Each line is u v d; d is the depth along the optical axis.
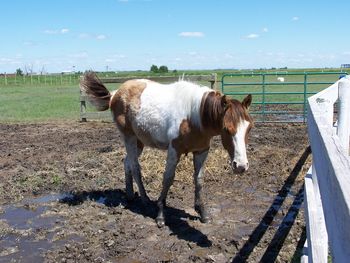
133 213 5.60
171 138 4.96
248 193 6.23
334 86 4.54
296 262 3.93
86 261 4.25
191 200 6.00
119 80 12.84
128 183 6.00
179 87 4.96
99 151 9.12
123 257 4.31
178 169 7.18
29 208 5.88
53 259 4.30
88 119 14.48
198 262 4.13
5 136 11.49
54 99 23.84
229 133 3.99
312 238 2.48
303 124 12.48
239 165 3.90
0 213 5.70
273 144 9.48
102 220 5.35
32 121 14.54
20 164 8.20
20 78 56.53
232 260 4.12
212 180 6.87
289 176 6.97
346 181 1.11
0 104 20.94
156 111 5.13
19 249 4.57
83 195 6.37
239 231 4.86
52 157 8.71
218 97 4.38
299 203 5.73
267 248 4.34
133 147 5.81
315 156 2.22
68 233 4.96
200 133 4.69
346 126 3.67
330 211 1.31
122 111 5.66
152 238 4.76
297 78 42.84
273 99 20.23
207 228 4.99
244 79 45.97
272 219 5.18
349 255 0.98
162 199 5.16
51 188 6.75
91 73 5.99
